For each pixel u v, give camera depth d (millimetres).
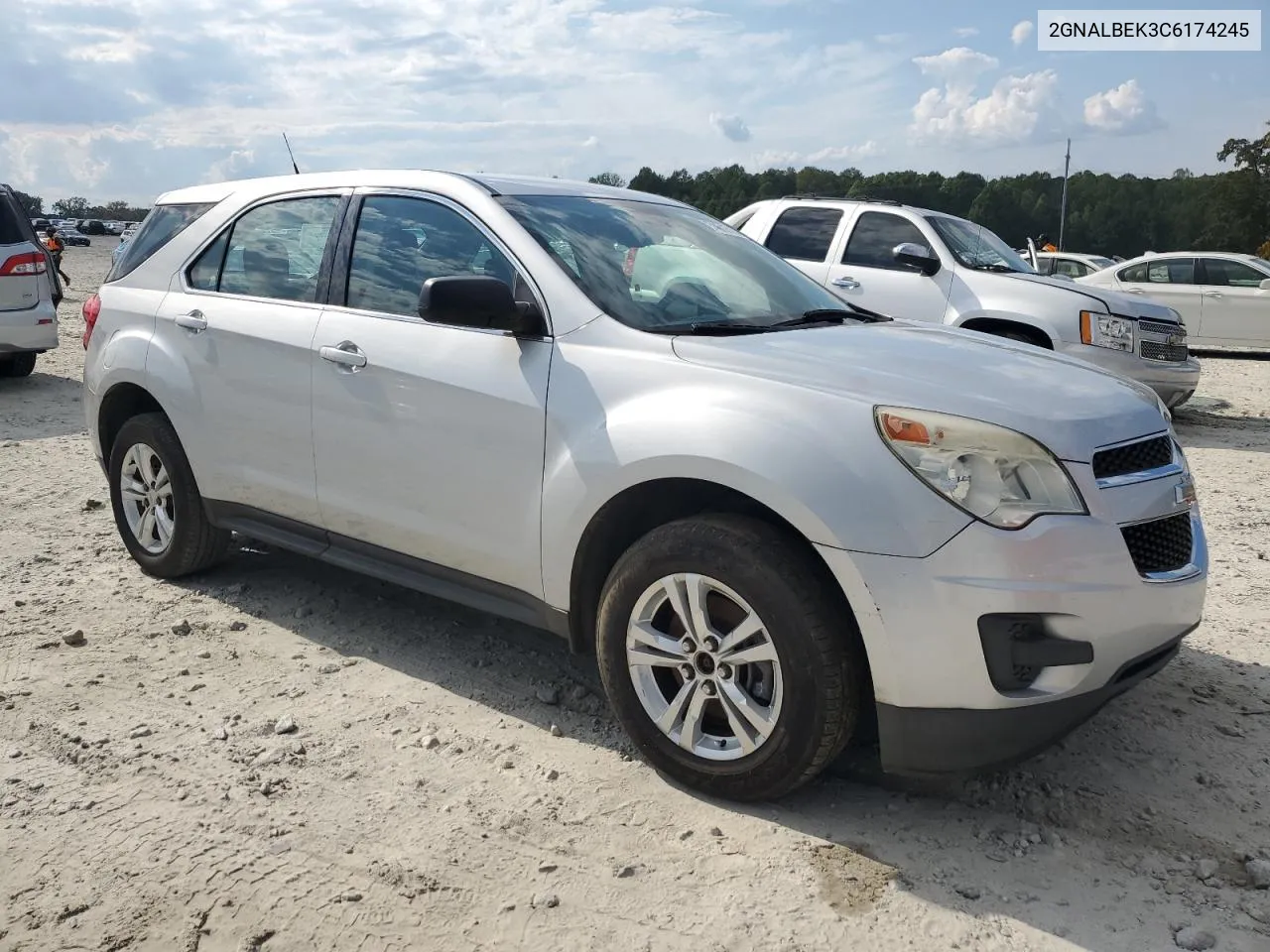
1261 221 66562
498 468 3461
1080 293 8898
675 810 3029
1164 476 3008
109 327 4930
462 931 2496
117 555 5289
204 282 4625
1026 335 8969
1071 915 2586
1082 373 3340
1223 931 2531
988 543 2678
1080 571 2715
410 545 3795
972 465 2736
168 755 3285
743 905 2600
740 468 2877
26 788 3082
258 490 4293
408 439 3707
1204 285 16219
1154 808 3080
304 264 4246
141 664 3973
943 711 2754
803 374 3035
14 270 10312
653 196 4477
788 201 10086
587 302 3439
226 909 2557
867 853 2832
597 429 3203
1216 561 5531
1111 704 3760
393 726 3516
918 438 2775
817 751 2854
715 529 2939
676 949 2443
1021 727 2762
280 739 3402
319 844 2826
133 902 2576
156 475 4867
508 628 4434
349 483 3934
